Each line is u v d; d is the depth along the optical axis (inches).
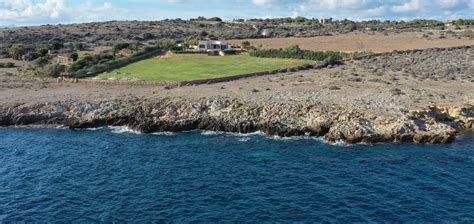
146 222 1646.2
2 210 1756.9
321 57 5064.0
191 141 2647.6
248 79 3969.0
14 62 5398.6
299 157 2329.0
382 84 3695.9
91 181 2049.7
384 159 2268.7
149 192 1913.1
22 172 2176.4
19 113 3137.3
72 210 1752.0
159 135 2792.8
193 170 2170.3
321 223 1612.9
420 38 6663.4
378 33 7436.0
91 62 4790.8
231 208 1744.6
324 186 1939.0
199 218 1667.1
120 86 3772.1
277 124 2783.0
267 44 6417.3
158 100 3208.7
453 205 1734.7
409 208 1715.1
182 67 4670.3
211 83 3801.7
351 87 3575.3
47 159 2369.6
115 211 1737.2
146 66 4781.0
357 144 2527.1
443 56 5108.3
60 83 3959.2
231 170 2161.7
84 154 2443.4
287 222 1625.2
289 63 4872.0
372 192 1863.9
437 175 2039.9
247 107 2994.6
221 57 5433.1
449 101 3125.0
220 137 2719.0
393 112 2837.1
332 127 2677.2
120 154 2434.8
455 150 2404.0
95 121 2999.5
